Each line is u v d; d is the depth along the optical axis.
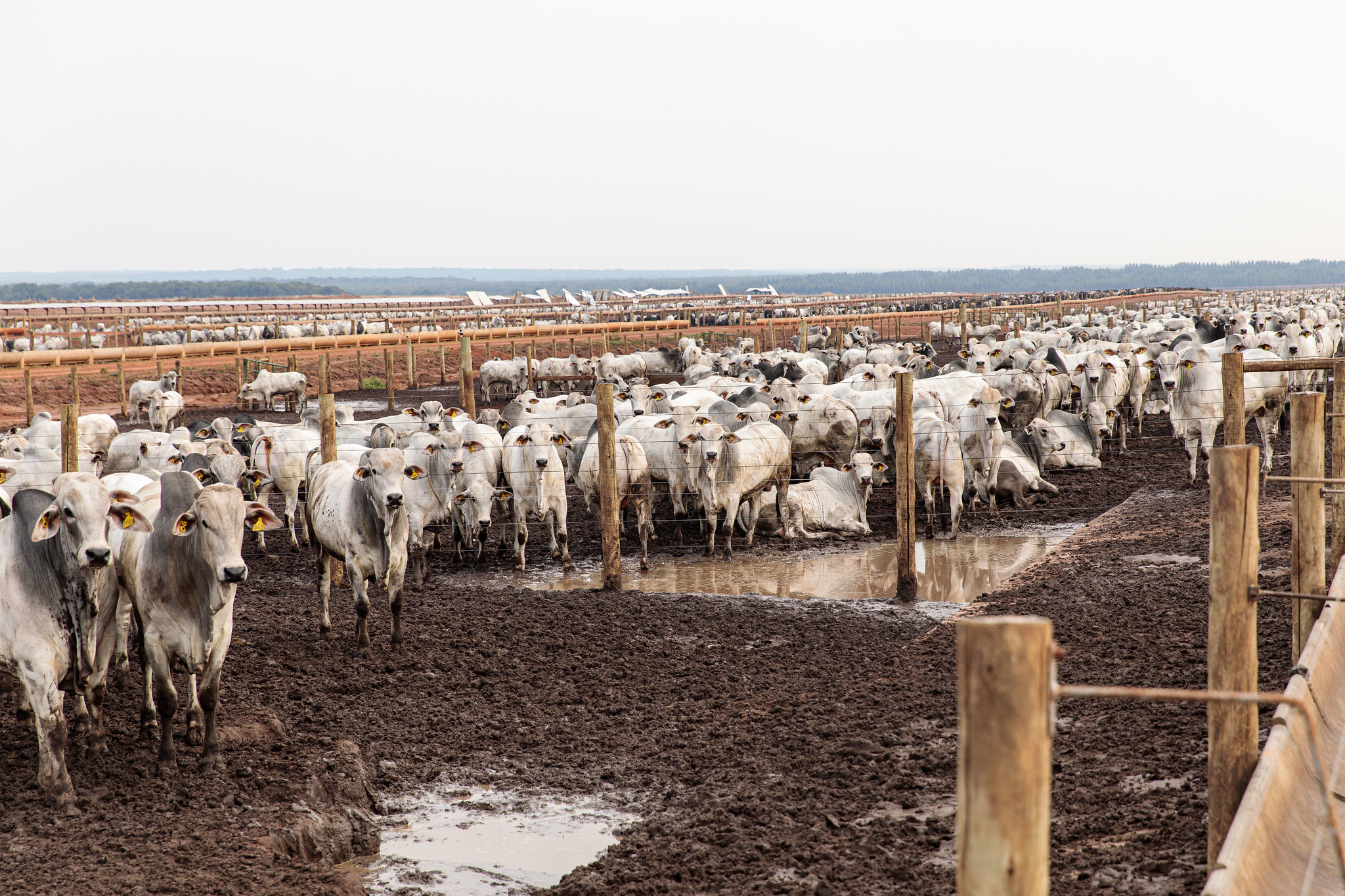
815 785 7.15
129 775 7.23
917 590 13.52
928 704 8.66
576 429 21.55
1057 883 5.29
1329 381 29.42
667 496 17.62
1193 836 5.58
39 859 5.98
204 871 5.92
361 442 19.83
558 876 6.39
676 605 12.55
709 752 8.08
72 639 6.95
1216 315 55.44
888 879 5.66
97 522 6.83
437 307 117.19
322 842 6.71
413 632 11.16
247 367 45.31
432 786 7.78
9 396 38.44
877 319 80.50
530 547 16.66
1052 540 16.16
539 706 9.30
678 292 168.75
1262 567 11.48
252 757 7.66
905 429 12.62
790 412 18.83
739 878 5.82
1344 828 4.37
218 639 7.27
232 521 7.11
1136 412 24.81
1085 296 125.88
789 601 12.85
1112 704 8.14
